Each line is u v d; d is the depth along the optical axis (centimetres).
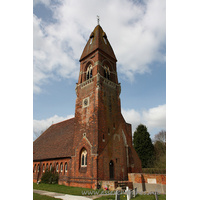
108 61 3819
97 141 2831
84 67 3844
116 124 3388
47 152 4291
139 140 6500
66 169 3350
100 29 4125
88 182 2673
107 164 2853
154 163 5781
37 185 3272
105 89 3403
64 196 1995
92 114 3136
